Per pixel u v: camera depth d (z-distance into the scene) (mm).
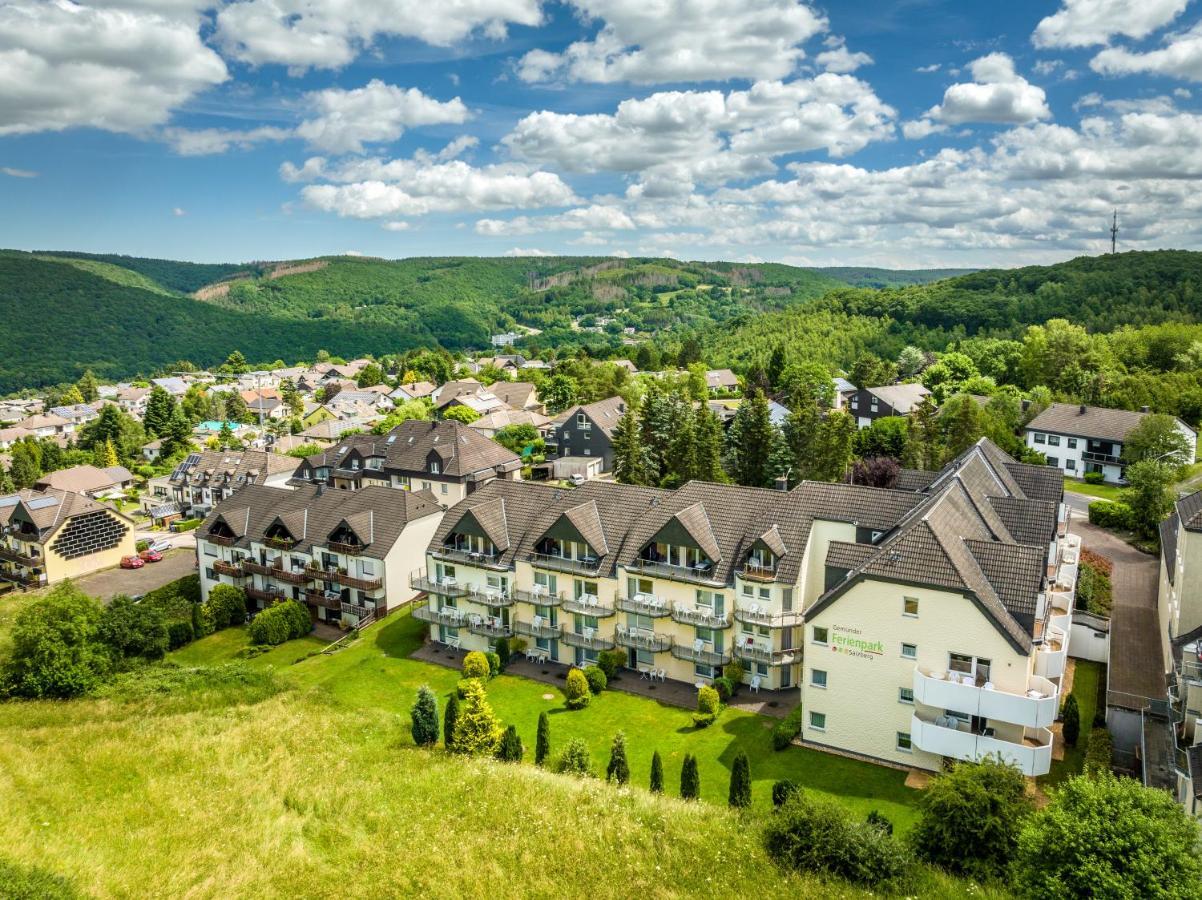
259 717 46531
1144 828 23484
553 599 54312
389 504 67875
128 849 30469
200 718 46375
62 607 53531
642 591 52156
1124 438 94500
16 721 46094
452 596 58500
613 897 26875
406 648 59406
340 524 65750
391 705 50406
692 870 28141
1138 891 22375
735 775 34594
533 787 35312
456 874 28469
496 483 62562
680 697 49500
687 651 50344
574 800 33844
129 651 57875
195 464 117562
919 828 29469
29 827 31938
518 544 57062
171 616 65750
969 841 27969
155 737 43156
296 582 67375
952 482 48250
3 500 89812
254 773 38312
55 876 27484
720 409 132375
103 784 36969
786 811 30078
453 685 53062
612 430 110250
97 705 49188
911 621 39062
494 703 49719
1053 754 40000
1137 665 49031
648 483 91750
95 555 89375
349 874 28828
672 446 90062
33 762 39312
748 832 30594
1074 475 100188
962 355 150125
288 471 109688
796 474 89750
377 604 64375
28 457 141750
